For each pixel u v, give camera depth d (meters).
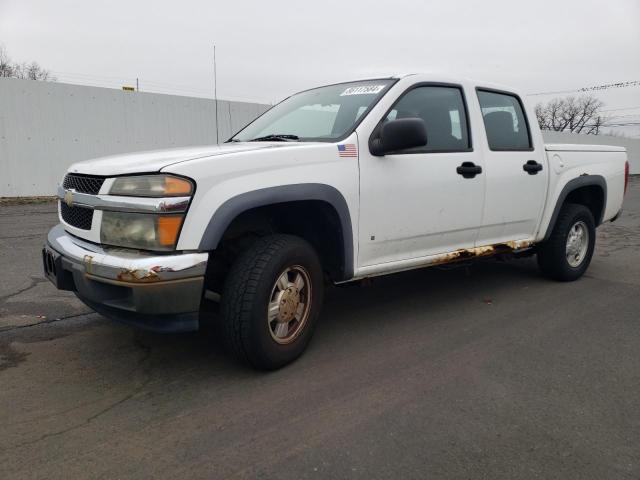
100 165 3.10
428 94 4.15
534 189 4.89
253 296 3.03
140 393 3.01
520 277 5.81
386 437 2.58
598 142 31.42
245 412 2.80
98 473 2.27
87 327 4.04
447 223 4.13
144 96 13.62
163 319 2.86
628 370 3.40
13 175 12.08
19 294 4.85
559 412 2.85
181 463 2.35
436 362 3.49
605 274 6.03
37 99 12.16
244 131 4.53
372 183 3.58
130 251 2.85
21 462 2.34
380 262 3.81
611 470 2.35
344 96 4.10
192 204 2.79
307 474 2.29
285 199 3.11
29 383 3.11
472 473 2.31
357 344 3.79
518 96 4.98
